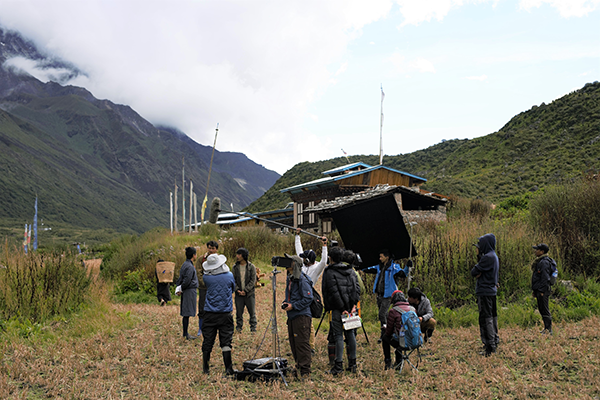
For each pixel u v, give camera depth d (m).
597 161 43.22
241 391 5.05
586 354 5.81
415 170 72.75
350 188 33.22
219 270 6.00
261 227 24.61
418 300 6.80
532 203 13.66
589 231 11.27
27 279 9.13
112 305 10.71
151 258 16.33
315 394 5.04
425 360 6.30
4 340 7.04
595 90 62.19
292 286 5.77
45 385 5.23
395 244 7.29
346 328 5.72
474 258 10.12
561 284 9.82
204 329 5.89
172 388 5.14
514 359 5.93
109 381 5.43
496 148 63.25
